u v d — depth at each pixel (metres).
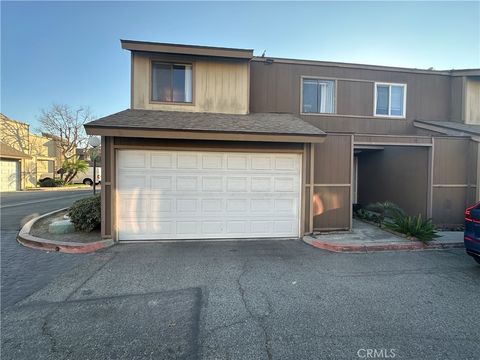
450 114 10.64
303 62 9.62
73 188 22.88
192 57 8.41
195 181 6.70
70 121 26.09
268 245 6.37
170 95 8.41
